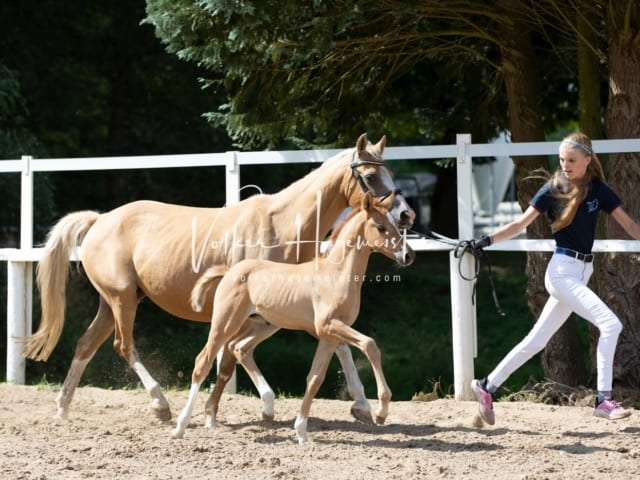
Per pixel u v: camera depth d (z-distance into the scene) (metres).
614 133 11.70
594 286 12.60
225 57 12.80
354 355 20.91
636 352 11.09
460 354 10.94
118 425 9.45
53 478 7.11
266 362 21.42
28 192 12.45
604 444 8.36
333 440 8.62
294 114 14.14
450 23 14.34
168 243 9.52
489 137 16.45
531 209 8.45
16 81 19.56
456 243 9.21
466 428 9.21
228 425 9.43
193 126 24.83
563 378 12.94
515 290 26.58
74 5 23.50
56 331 10.27
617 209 8.37
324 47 12.55
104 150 27.45
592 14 13.35
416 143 30.92
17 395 11.39
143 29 24.36
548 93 18.59
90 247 9.98
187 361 17.61
